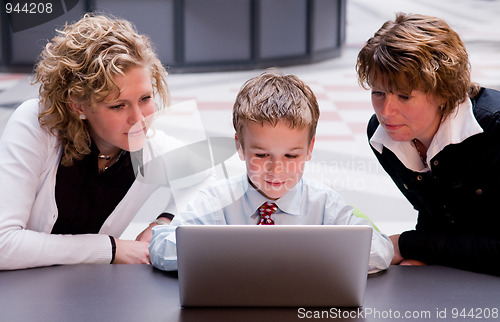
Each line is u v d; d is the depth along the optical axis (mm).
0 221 1602
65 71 1601
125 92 1576
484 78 6395
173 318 1285
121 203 1842
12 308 1330
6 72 6992
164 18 7207
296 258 1294
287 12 7867
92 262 1684
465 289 1439
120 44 1588
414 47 1450
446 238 1675
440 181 1711
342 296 1320
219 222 1639
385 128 1569
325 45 8500
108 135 1639
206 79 7051
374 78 1513
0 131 4242
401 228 3264
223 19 7457
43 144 1703
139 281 1484
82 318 1281
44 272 1556
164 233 1570
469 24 10680
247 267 1302
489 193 1653
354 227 1279
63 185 1748
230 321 1273
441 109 1595
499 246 1560
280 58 7922
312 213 1659
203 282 1312
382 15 11953
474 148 1616
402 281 1483
